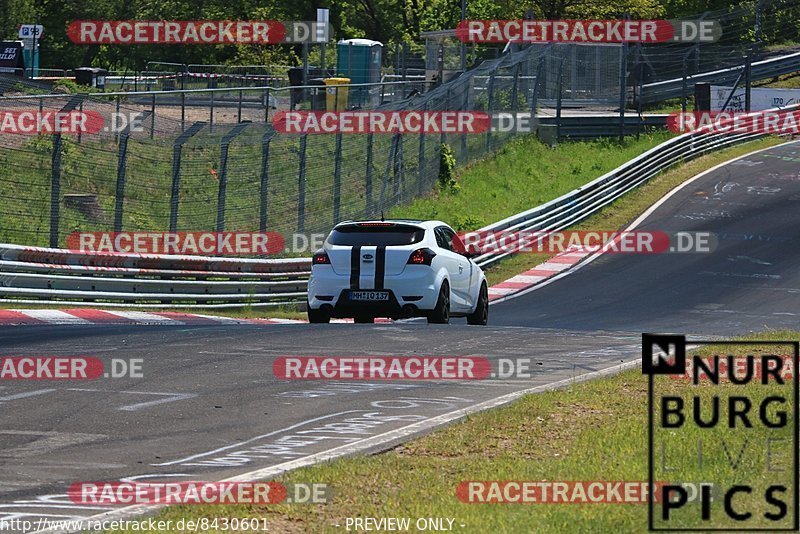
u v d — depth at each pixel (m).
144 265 79.81
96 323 64.50
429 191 136.12
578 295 100.62
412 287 64.56
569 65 191.62
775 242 124.06
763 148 179.88
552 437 32.22
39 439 32.03
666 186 154.75
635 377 42.31
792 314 90.12
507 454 30.02
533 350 53.03
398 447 30.80
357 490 25.84
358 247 65.31
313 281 65.81
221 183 89.00
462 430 33.00
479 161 152.38
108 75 193.38
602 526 23.08
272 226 99.75
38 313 65.88
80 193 90.00
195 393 39.59
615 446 30.72
